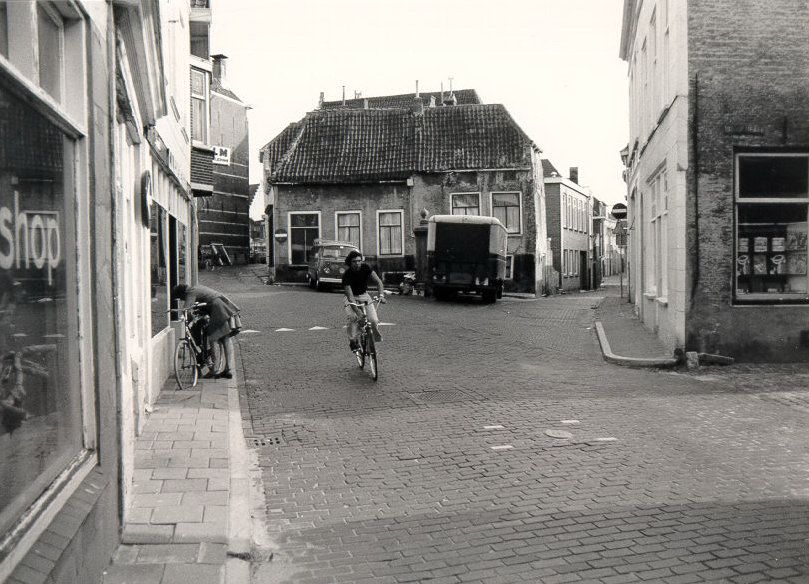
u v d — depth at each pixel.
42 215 3.38
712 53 12.45
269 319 19.28
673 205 12.97
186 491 5.80
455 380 11.18
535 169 35.88
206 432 7.73
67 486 3.48
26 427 3.15
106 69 4.36
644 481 6.19
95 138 4.01
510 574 4.44
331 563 4.68
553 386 10.72
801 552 4.66
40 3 3.43
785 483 6.11
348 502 5.84
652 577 4.34
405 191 35.12
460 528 5.23
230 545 4.86
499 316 20.88
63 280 3.67
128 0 5.05
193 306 10.86
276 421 8.66
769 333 12.54
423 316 20.50
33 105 3.24
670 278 13.38
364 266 11.70
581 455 7.02
